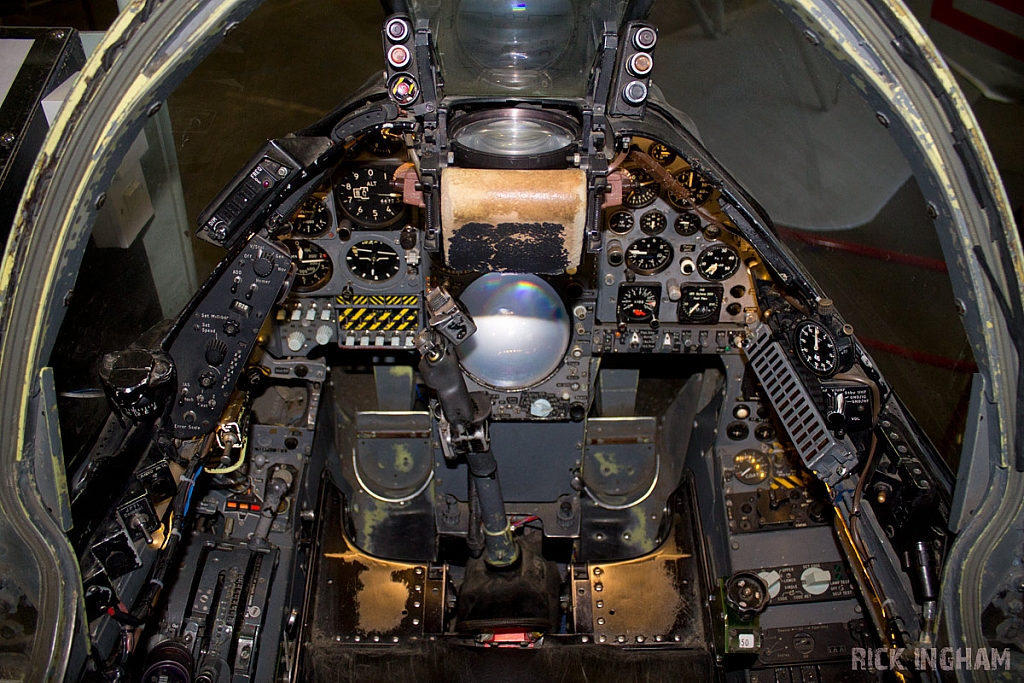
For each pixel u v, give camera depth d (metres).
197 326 4.16
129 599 3.92
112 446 3.90
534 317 4.96
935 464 4.11
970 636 3.48
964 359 5.72
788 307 4.68
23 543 3.15
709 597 5.12
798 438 4.57
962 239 3.18
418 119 3.46
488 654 5.00
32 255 3.01
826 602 5.13
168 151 5.43
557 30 3.32
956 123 2.98
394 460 5.76
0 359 3.01
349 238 5.03
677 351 5.38
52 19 5.12
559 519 5.52
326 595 5.25
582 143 3.41
